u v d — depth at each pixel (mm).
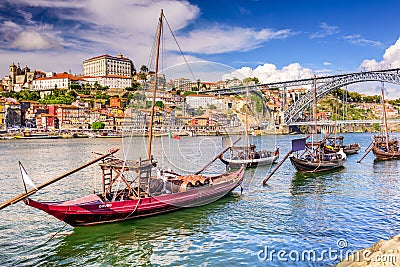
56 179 14281
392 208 18750
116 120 133500
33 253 13281
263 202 20203
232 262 12203
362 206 19250
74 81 178250
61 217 14656
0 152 60125
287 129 122375
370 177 29875
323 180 28234
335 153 38188
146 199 16578
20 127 125750
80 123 131625
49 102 144250
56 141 97938
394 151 46250
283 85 120688
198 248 13477
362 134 142125
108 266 12164
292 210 18453
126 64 196500
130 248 13586
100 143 86188
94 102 146500
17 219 17453
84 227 15602
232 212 18141
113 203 15703
